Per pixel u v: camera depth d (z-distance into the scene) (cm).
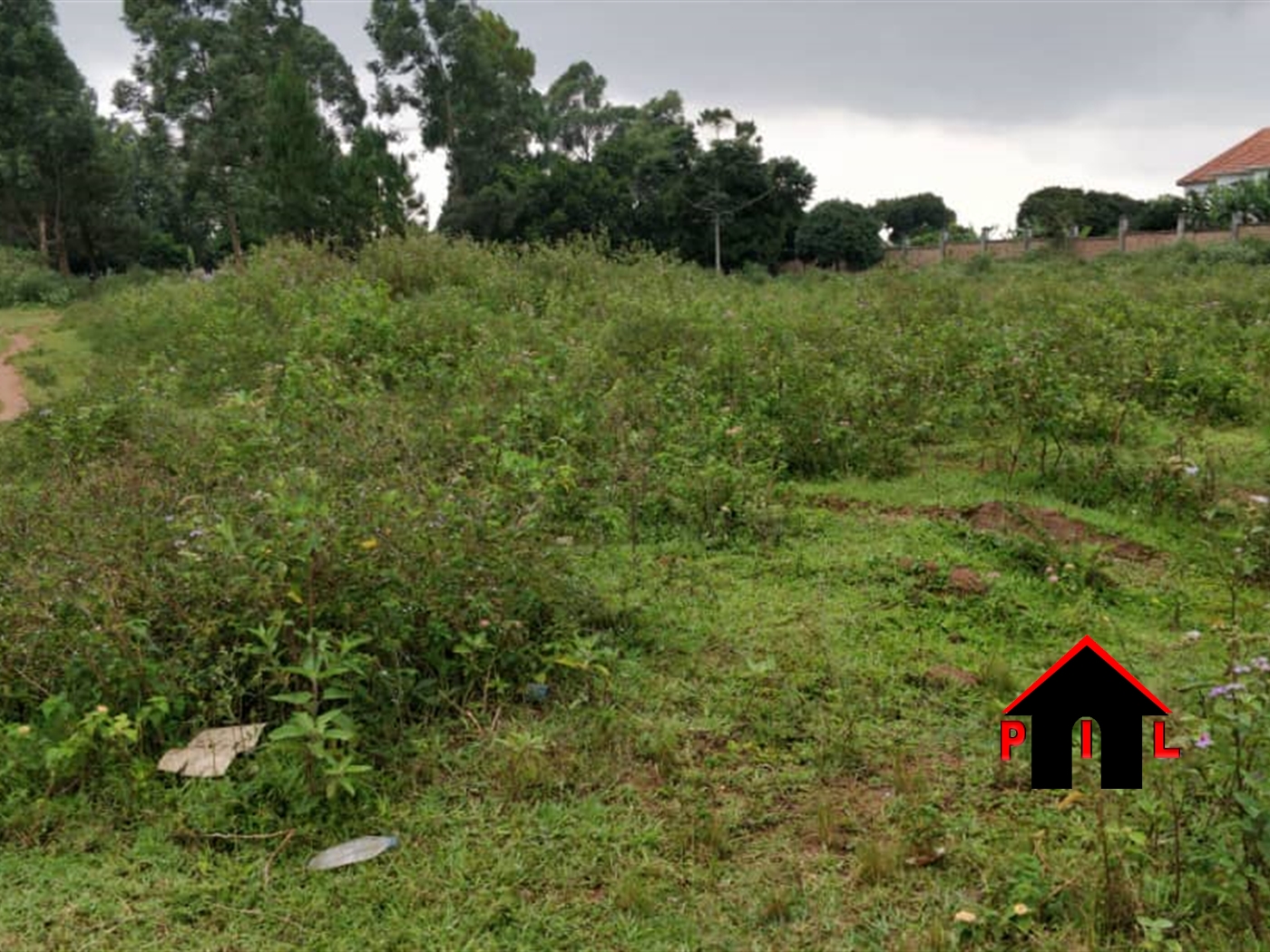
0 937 247
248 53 3384
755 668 343
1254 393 723
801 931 244
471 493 430
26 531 443
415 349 852
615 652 364
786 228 3369
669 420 636
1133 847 244
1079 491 547
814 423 618
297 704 312
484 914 251
